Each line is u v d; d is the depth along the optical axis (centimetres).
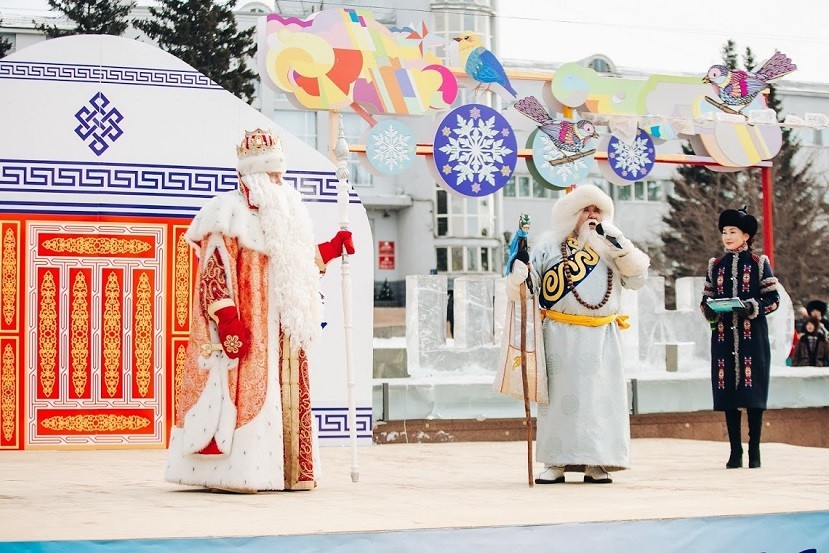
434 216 4538
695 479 782
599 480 759
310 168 1070
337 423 1073
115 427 1012
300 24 1166
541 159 1256
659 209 4747
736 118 1330
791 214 4141
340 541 486
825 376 1289
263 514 554
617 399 762
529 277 759
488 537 509
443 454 1007
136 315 1021
